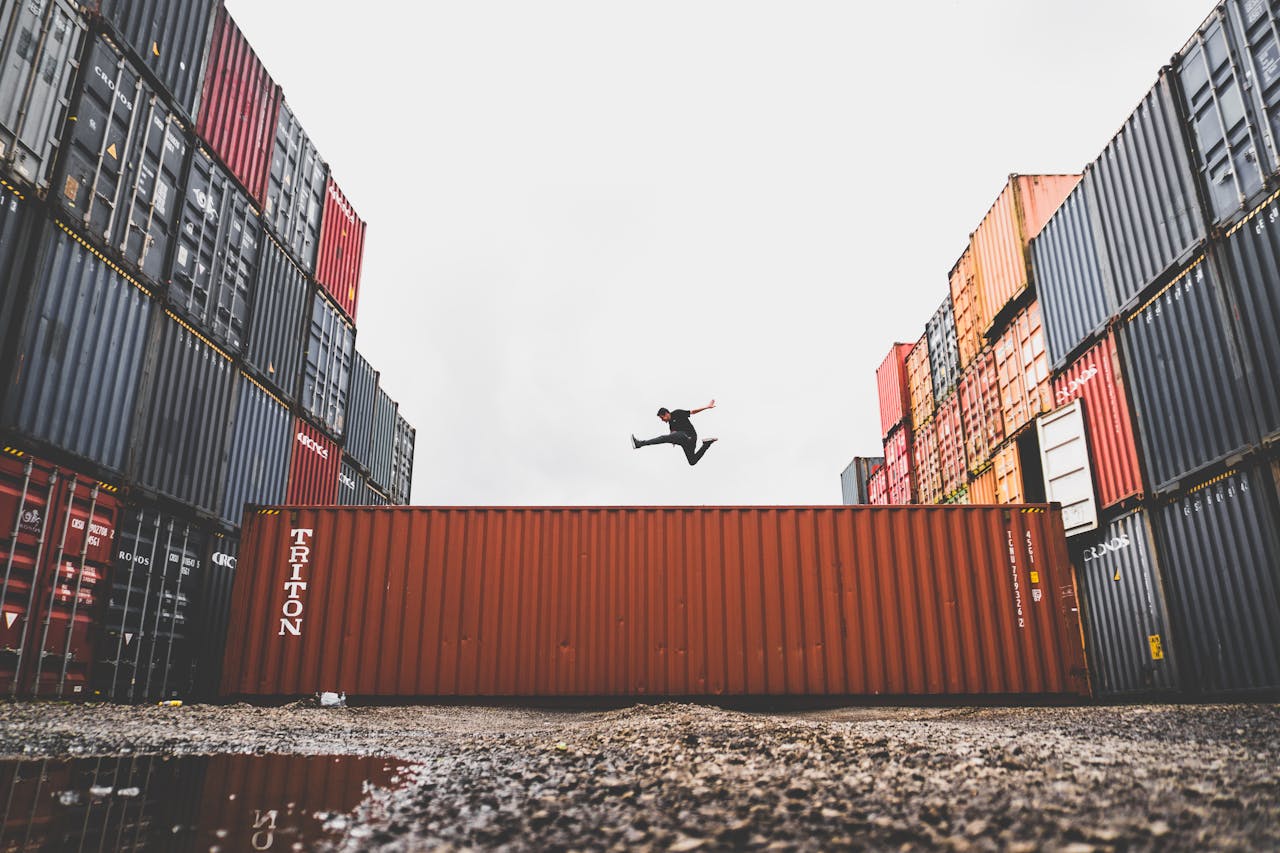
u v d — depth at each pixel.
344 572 11.26
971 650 10.89
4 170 8.72
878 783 4.30
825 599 11.12
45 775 4.72
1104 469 13.53
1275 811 3.51
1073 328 14.56
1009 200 17.08
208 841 3.20
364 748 6.41
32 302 8.95
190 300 12.21
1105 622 13.47
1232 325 10.55
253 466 14.20
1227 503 10.57
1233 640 10.40
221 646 12.81
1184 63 11.65
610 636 11.00
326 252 17.66
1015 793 4.00
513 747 6.33
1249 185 10.34
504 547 11.36
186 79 12.19
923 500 23.67
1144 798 3.83
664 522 11.44
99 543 9.94
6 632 8.49
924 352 23.58
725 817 3.62
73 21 9.79
